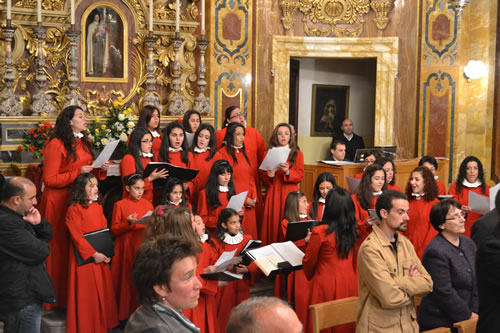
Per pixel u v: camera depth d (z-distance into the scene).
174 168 5.78
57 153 5.62
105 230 5.31
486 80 9.42
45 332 5.57
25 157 6.95
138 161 6.03
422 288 3.64
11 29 7.14
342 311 3.87
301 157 6.91
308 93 10.99
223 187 6.19
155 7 8.44
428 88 9.59
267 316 1.77
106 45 8.16
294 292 5.32
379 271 3.59
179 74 8.54
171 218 4.35
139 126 6.68
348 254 4.61
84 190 5.25
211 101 8.98
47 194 5.68
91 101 8.08
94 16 8.03
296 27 9.56
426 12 9.53
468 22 9.52
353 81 11.22
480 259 2.93
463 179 6.85
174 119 8.32
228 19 9.02
